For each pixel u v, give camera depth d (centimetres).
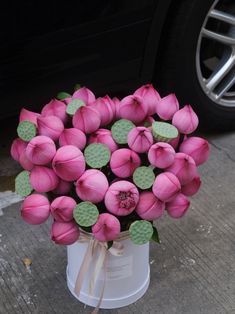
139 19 198
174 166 137
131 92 223
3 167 222
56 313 164
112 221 133
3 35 178
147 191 138
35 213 136
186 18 206
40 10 179
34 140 133
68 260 164
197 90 225
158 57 217
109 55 200
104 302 162
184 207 142
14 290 171
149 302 167
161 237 189
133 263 156
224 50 230
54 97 199
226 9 222
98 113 140
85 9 186
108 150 136
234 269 178
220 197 208
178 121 141
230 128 244
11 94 191
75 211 133
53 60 190
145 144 135
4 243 188
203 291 171
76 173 133
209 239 189
